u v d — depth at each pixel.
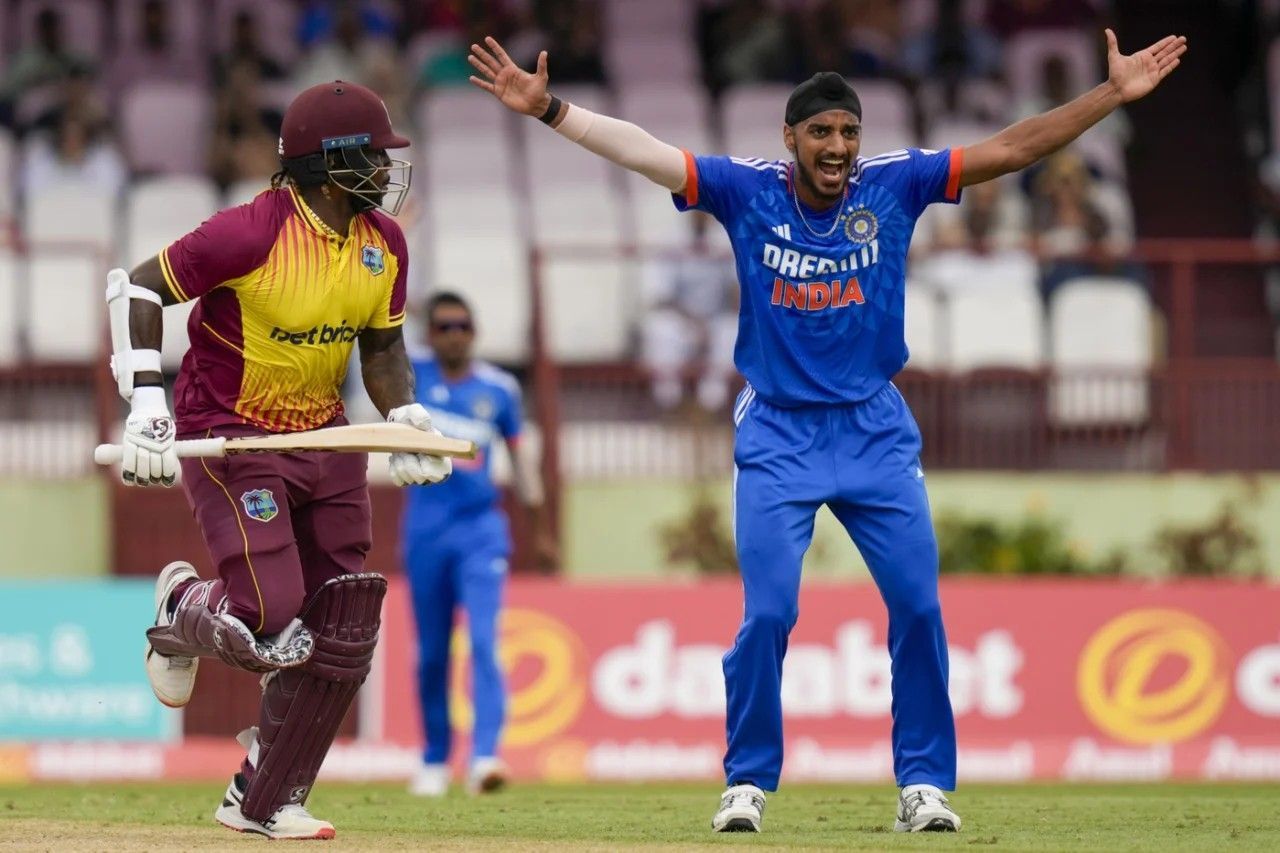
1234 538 48.44
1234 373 49.44
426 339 38.47
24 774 40.56
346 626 20.05
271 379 19.91
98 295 48.03
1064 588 42.97
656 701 42.00
